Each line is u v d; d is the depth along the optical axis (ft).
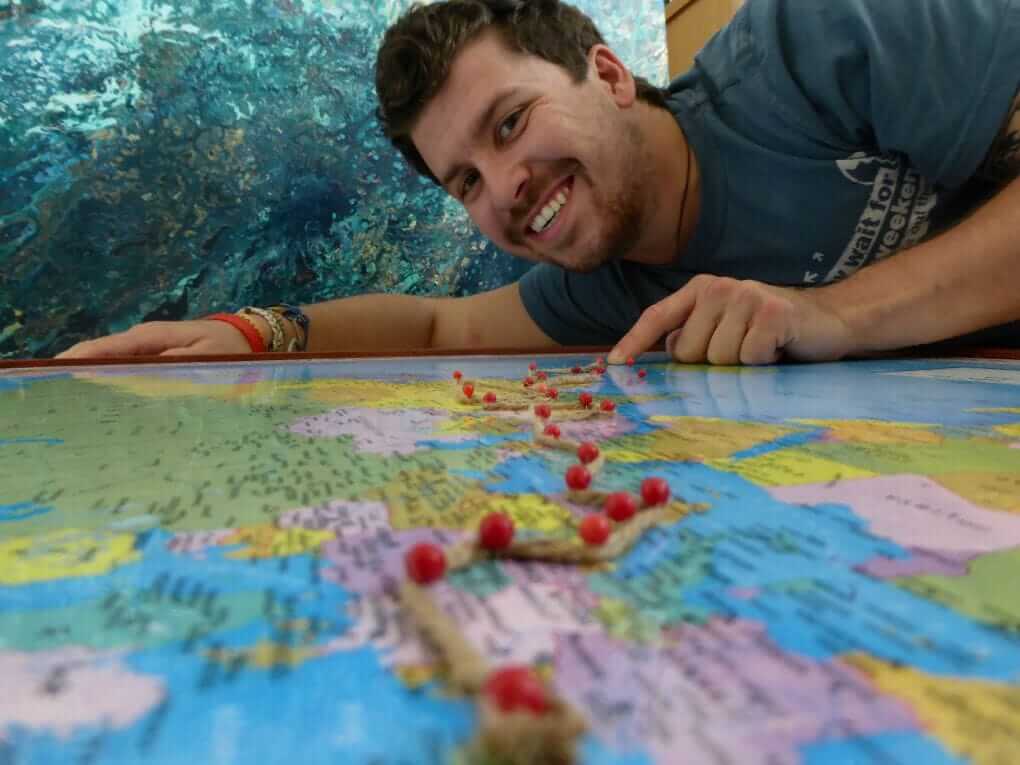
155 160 2.64
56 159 2.52
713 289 1.44
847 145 1.74
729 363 1.43
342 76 2.87
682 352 1.50
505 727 0.19
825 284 1.90
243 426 0.74
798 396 0.91
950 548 0.35
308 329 2.09
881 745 0.20
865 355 1.53
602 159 1.82
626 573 0.33
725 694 0.23
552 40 1.80
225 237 2.75
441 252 3.08
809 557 0.34
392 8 2.91
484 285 3.18
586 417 0.78
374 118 2.92
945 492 0.44
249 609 0.30
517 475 0.52
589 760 0.20
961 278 1.43
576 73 1.81
